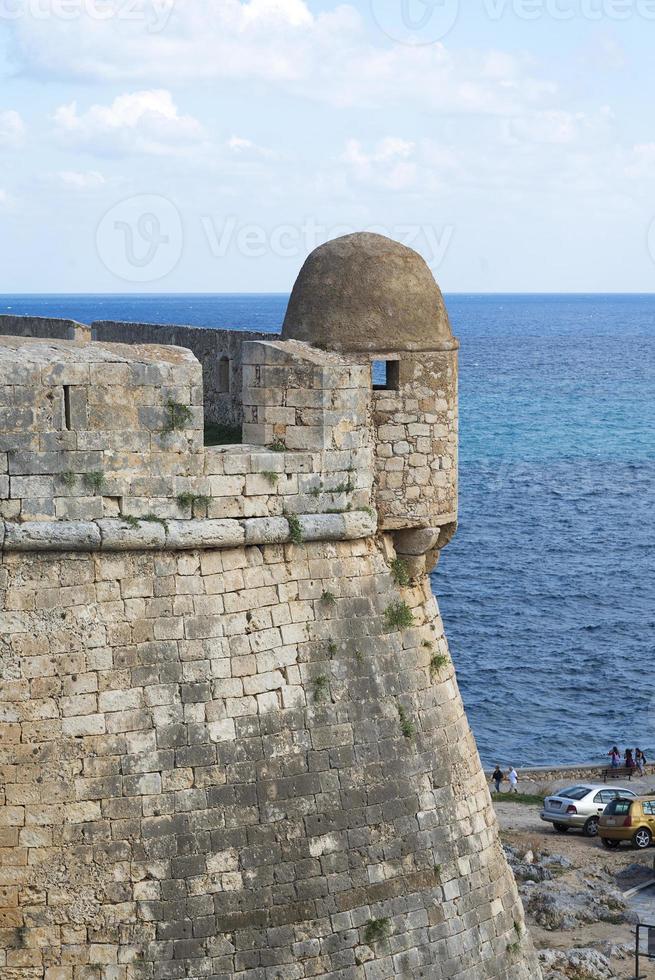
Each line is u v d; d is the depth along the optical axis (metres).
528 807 73.69
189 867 25.88
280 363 28.33
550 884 55.22
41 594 25.02
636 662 103.38
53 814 24.88
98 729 25.33
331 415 28.44
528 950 30.91
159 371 26.03
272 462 27.62
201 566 26.72
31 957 24.67
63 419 25.12
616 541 147.38
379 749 28.58
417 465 30.19
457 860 29.48
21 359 24.73
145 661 25.84
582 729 89.50
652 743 87.25
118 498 25.70
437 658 30.41
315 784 27.52
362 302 30.00
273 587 27.70
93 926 25.06
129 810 25.47
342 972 27.22
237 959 26.12
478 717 91.19
